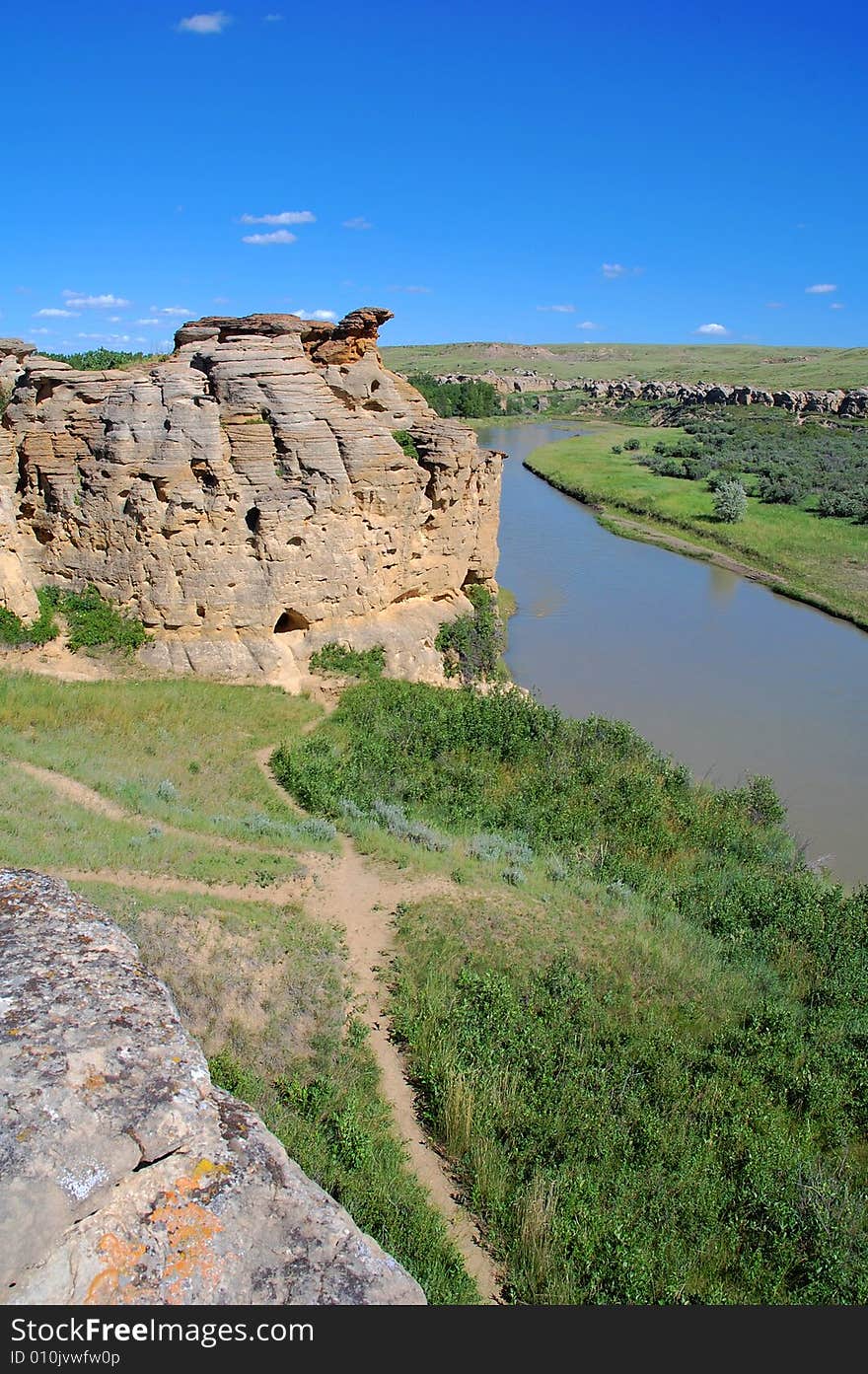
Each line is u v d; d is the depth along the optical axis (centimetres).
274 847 1708
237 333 2748
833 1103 1281
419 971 1405
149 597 2497
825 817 2552
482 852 1866
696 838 2181
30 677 2261
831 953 1709
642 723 3130
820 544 5722
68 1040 480
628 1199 1034
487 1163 1043
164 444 2431
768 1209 1054
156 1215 431
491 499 3400
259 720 2339
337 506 2645
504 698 2747
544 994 1390
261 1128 491
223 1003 1185
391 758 2238
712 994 1502
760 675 3612
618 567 5269
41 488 2516
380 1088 1152
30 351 2844
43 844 1388
